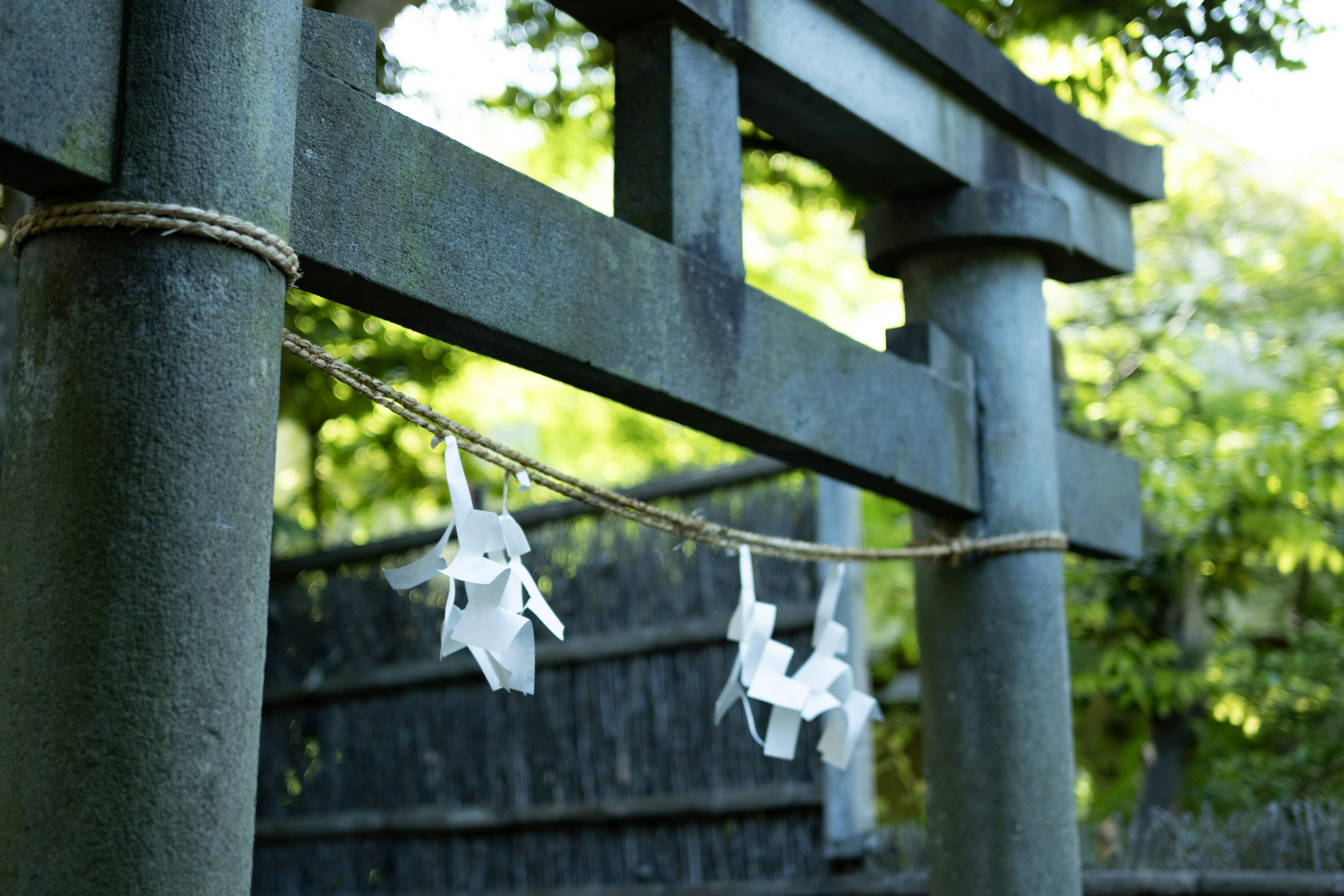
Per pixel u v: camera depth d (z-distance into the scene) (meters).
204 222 1.38
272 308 1.46
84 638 1.28
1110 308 6.56
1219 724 6.36
